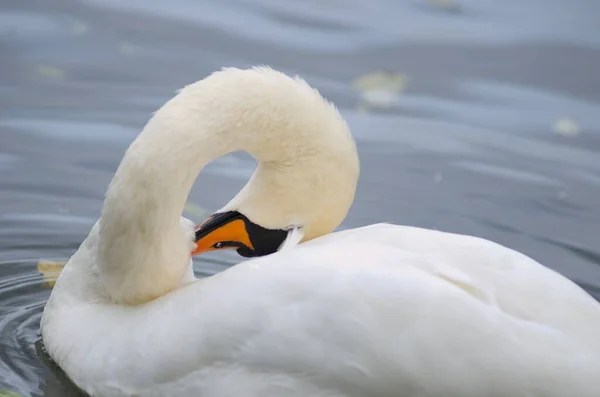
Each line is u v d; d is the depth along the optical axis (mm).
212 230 10047
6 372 10250
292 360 8727
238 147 9727
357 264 8797
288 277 8836
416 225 13859
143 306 9703
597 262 13234
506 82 17844
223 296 9008
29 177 14500
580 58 18562
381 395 8578
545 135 16359
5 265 12570
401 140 15969
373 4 20297
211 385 9016
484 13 20078
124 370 9414
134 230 9500
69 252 13008
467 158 15594
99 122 15961
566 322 8453
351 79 17641
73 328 10039
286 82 9797
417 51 18625
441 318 8422
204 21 19172
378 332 8508
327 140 9859
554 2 20484
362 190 14656
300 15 19641
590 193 14891
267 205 10000
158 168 9375
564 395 8211
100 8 19406
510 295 8570
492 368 8305
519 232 13844
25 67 17375
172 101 9578
